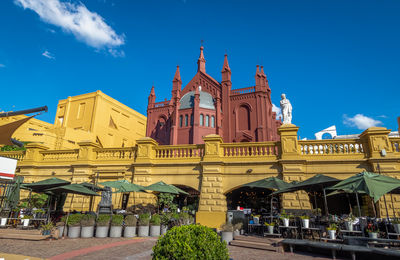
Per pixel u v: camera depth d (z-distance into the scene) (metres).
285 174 16.27
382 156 15.27
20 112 16.08
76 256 9.36
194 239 6.02
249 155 17.67
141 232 14.34
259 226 14.45
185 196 24.45
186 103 45.19
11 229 14.11
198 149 18.84
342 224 11.82
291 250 10.34
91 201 20.02
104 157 20.88
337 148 16.53
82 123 46.94
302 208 15.45
